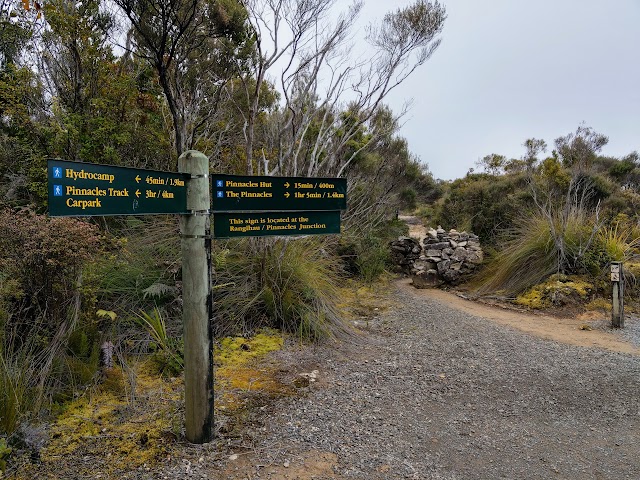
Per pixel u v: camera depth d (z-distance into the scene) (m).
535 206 10.70
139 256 4.98
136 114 6.66
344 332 5.51
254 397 3.65
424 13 8.00
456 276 9.30
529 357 5.02
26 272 3.39
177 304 4.84
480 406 3.72
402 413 3.53
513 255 8.62
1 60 6.17
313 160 6.94
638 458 2.97
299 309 5.36
